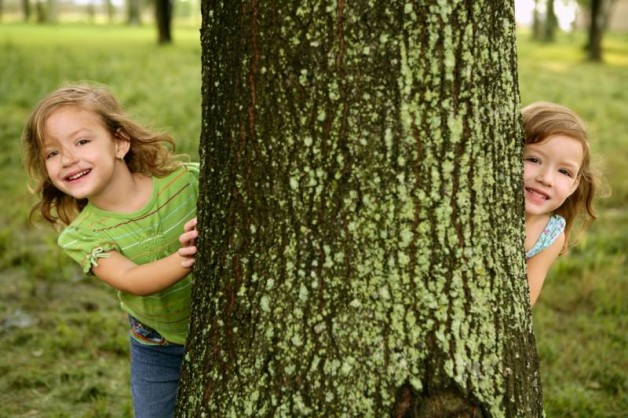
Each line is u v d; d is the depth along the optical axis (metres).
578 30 76.38
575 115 3.40
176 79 18.89
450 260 2.44
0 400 4.78
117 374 5.14
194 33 49.97
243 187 2.51
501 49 2.46
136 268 2.93
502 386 2.50
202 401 2.63
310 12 2.33
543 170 3.32
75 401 4.80
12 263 6.97
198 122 12.27
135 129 3.14
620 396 4.90
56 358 5.30
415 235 2.42
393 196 2.40
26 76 18.17
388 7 2.31
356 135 2.38
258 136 2.45
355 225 2.42
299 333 2.47
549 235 3.42
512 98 2.54
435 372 2.44
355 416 2.45
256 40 2.39
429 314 2.44
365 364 2.44
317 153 2.40
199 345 2.68
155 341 3.32
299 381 2.48
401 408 2.45
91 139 2.97
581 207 3.67
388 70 2.34
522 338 2.59
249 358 2.53
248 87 2.44
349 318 2.44
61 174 2.98
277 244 2.48
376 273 2.43
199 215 2.71
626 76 26.62
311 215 2.44
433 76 2.36
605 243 7.85
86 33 44.53
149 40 37.72
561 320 6.09
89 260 3.00
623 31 71.75
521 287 2.61
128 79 18.59
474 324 2.47
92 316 5.90
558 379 5.11
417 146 2.38
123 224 3.10
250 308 2.53
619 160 11.38
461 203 2.43
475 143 2.42
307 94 2.37
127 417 4.59
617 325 5.96
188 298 3.21
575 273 7.00
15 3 89.69
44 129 2.95
